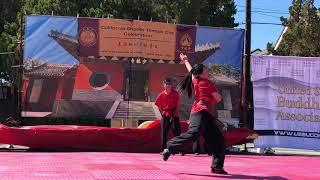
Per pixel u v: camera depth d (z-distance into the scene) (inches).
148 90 592.4
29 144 511.8
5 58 1143.6
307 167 413.1
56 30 577.9
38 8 1139.3
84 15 1155.3
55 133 514.0
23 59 575.8
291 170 386.6
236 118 597.9
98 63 586.2
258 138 567.8
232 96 601.0
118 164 382.3
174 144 328.2
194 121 328.2
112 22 587.2
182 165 390.0
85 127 533.6
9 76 1129.4
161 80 593.0
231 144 547.5
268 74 574.6
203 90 330.3
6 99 797.9
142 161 414.3
